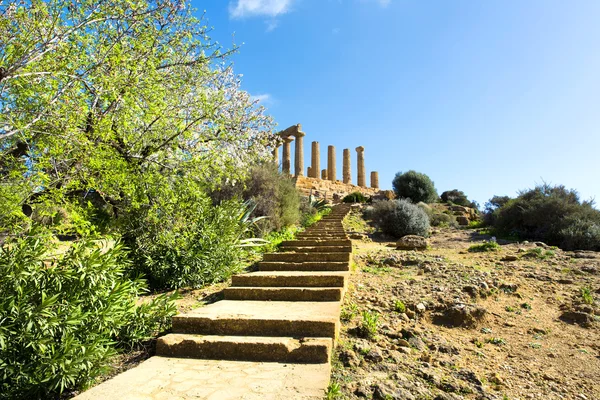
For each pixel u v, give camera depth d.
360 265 8.03
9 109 4.48
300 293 5.50
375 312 5.18
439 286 6.28
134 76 5.18
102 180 5.24
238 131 8.25
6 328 3.04
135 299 4.73
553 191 14.59
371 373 3.59
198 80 7.11
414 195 30.05
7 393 3.07
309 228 15.84
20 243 3.60
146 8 5.46
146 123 6.59
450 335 4.73
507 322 5.17
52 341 3.27
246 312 4.71
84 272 3.71
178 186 6.82
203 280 6.89
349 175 37.41
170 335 4.17
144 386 3.20
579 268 7.62
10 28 4.15
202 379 3.34
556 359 4.18
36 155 4.78
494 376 3.69
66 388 3.39
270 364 3.69
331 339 3.96
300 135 33.94
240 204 9.62
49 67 4.39
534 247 10.45
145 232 6.72
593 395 3.47
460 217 21.61
